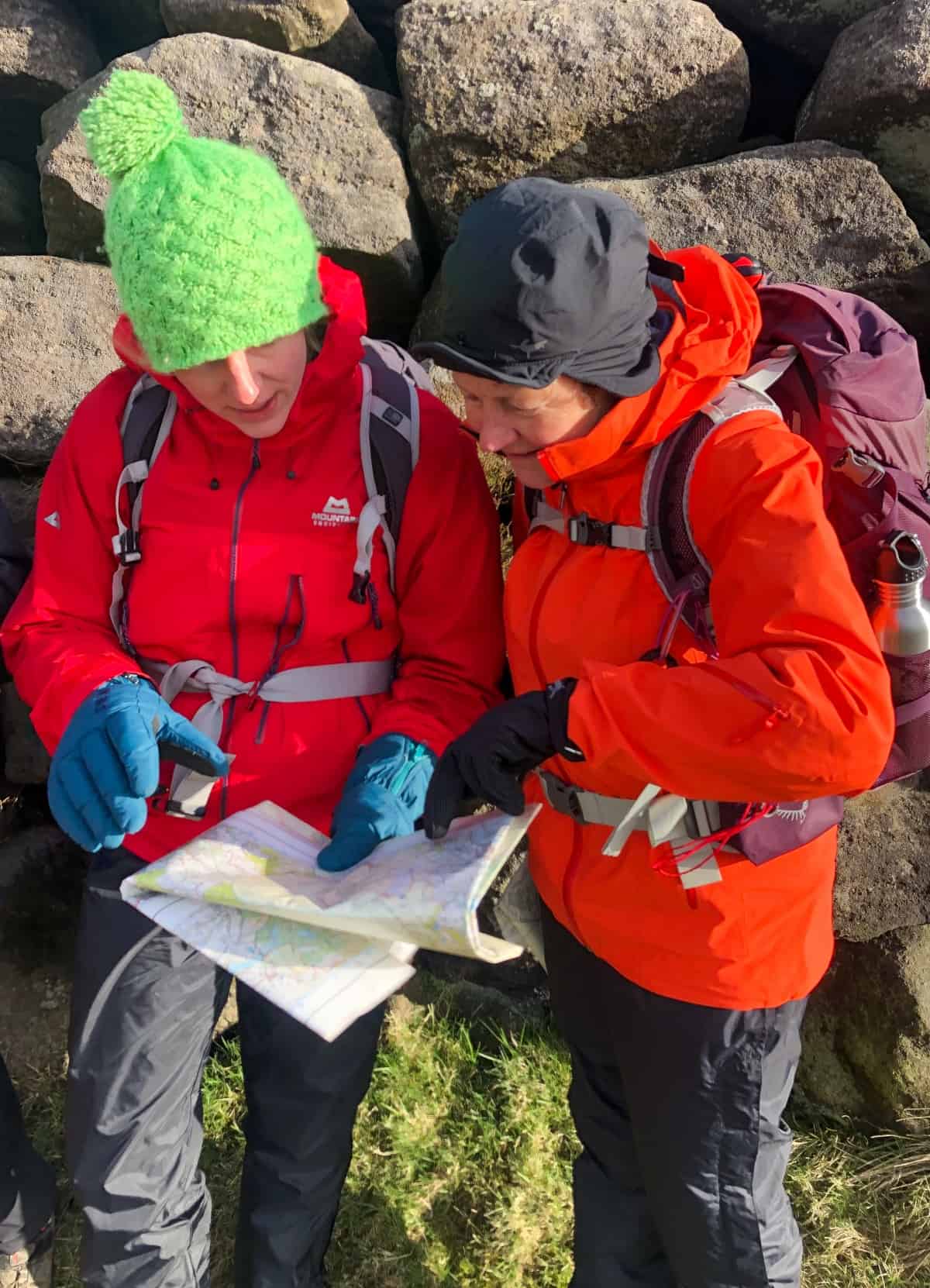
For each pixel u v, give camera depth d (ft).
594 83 7.32
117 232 4.06
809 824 4.07
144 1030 5.05
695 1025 4.42
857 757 3.23
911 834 6.82
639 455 3.84
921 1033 6.65
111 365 7.34
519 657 4.49
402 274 7.76
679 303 3.97
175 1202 5.31
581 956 4.98
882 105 6.97
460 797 3.92
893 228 6.97
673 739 3.38
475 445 5.18
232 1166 6.99
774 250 7.11
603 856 4.41
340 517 4.77
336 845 4.31
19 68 7.99
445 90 7.39
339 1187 5.70
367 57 8.28
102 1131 5.03
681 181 7.22
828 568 3.33
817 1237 6.59
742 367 3.80
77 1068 5.07
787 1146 4.90
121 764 4.29
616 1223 5.45
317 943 3.99
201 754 4.46
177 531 4.77
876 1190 6.70
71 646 4.86
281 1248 5.54
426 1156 7.03
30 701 4.87
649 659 3.90
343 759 5.05
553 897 4.82
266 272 3.99
